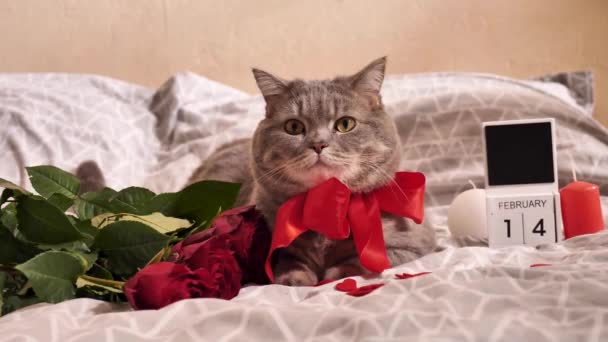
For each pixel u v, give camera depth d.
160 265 0.66
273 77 0.83
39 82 1.27
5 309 0.68
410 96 1.28
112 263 0.71
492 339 0.51
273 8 1.41
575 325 0.53
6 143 1.14
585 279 0.61
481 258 0.78
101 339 0.55
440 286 0.61
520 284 0.61
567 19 1.44
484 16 1.44
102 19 1.39
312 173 0.78
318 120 0.79
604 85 1.45
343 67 1.43
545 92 1.26
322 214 0.76
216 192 0.77
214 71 1.41
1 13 1.37
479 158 1.17
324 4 1.42
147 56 1.40
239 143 1.12
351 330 0.54
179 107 1.28
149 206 0.75
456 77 1.33
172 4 1.40
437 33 1.44
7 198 0.72
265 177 0.81
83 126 1.19
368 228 0.77
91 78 1.30
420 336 0.52
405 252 0.80
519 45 1.44
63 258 0.66
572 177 1.11
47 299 0.66
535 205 0.88
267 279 0.78
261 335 0.55
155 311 0.60
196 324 0.56
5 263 0.70
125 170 1.17
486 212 0.89
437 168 1.17
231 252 0.70
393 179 0.80
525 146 0.89
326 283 0.74
